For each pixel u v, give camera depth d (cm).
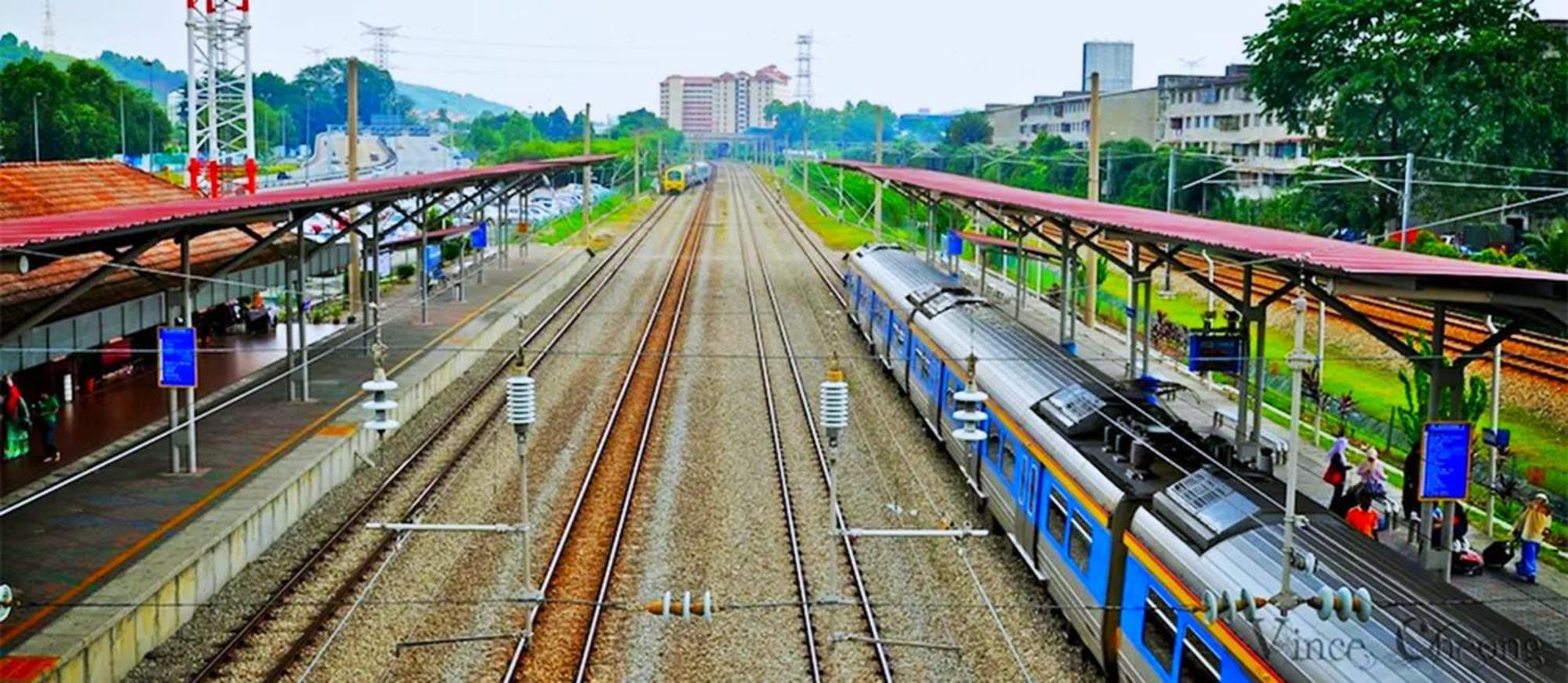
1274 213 5509
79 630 1557
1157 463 1744
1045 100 11944
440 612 1836
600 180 12950
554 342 4088
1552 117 4672
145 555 1834
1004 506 2177
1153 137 9206
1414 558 1983
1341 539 1384
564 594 1919
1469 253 4412
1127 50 16288
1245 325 2392
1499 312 1606
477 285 5131
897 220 9450
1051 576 1903
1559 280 1339
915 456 2800
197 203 2361
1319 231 5225
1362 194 5012
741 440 2864
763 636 1780
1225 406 3144
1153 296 5172
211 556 1891
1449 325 3588
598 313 4697
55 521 1991
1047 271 6003
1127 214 2678
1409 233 4509
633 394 3344
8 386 2358
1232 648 1304
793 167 15388
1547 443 2789
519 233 6147
